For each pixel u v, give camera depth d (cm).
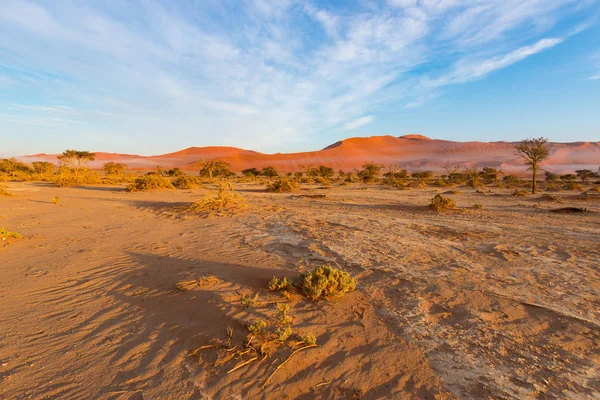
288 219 1180
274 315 406
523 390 282
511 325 395
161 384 292
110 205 1714
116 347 350
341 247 763
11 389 286
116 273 579
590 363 321
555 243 836
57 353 341
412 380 297
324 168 7919
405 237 891
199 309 423
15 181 4488
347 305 447
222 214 1336
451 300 466
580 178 7762
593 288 516
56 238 887
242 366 313
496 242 846
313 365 317
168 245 802
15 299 473
